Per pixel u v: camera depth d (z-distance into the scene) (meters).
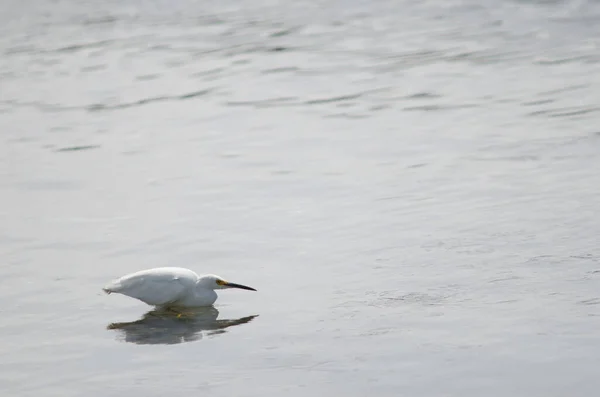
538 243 14.22
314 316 12.14
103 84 28.09
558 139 20.11
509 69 27.12
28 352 11.52
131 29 35.41
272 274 13.76
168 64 30.12
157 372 10.81
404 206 16.53
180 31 34.62
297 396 10.02
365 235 15.19
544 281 12.72
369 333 11.48
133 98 26.42
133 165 20.16
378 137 21.42
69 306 12.98
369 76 27.50
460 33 31.86
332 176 18.66
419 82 26.47
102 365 11.08
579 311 11.65
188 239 15.46
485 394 9.81
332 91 26.11
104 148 21.64
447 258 13.89
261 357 11.05
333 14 35.94
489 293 12.47
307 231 15.57
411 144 20.66
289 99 25.55
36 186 18.88
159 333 11.98
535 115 22.23
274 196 17.58
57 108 25.70
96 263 14.59
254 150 20.94
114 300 13.18
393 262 13.89
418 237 14.90
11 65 30.97
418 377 10.27
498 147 19.91
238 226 16.00
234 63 29.89
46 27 36.44
